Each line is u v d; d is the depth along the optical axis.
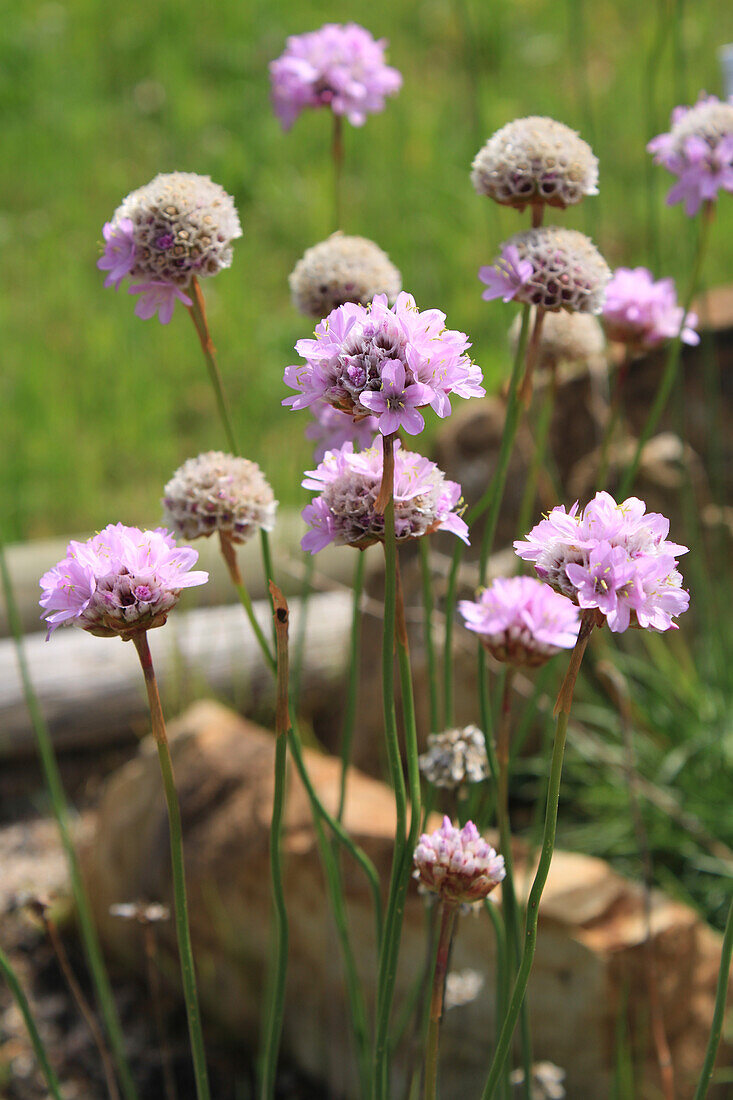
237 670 0.81
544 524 0.36
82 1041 0.63
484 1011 0.53
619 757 0.70
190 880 0.61
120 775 0.69
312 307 0.47
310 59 0.52
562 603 0.41
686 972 0.52
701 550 0.74
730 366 0.78
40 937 0.69
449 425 0.83
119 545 0.38
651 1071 0.52
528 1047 0.45
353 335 0.36
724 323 0.79
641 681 0.74
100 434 1.14
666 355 0.79
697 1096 0.40
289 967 0.58
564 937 0.51
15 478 1.06
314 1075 0.59
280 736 0.38
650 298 0.50
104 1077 0.60
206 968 0.62
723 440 0.78
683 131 0.49
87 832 0.74
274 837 0.41
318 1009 0.57
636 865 0.67
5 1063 0.61
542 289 0.43
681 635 0.75
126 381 1.20
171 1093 0.50
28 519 1.03
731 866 0.63
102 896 0.67
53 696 0.79
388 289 0.46
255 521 0.44
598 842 0.68
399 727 0.73
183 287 0.43
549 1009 0.52
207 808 0.62
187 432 1.15
